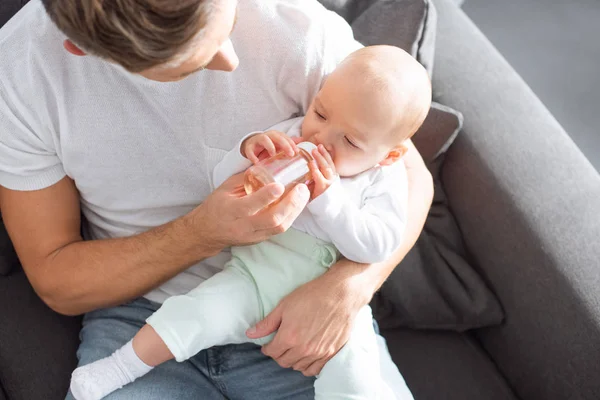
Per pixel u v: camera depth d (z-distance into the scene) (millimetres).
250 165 1043
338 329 1055
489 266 1441
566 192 1348
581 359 1225
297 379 1149
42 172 1101
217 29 755
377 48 1046
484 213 1435
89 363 1107
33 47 996
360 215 1025
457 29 1687
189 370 1149
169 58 742
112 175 1114
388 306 1444
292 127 1088
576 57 2350
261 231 969
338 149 1015
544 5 2492
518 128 1460
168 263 1104
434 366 1422
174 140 1090
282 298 1077
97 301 1152
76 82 1017
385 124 995
